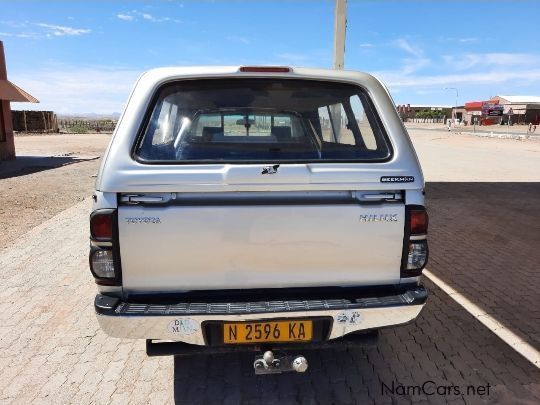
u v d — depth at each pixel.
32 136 31.11
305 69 2.40
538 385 2.65
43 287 4.12
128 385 2.63
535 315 3.57
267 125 2.34
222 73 2.31
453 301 3.83
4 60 14.59
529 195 9.20
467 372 2.78
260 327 2.09
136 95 2.23
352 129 2.38
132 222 2.03
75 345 3.10
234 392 2.57
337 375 2.74
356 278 2.21
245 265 2.13
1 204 7.84
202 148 2.20
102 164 2.08
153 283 2.11
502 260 4.95
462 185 10.53
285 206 2.08
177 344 2.27
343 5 7.13
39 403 2.47
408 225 2.16
